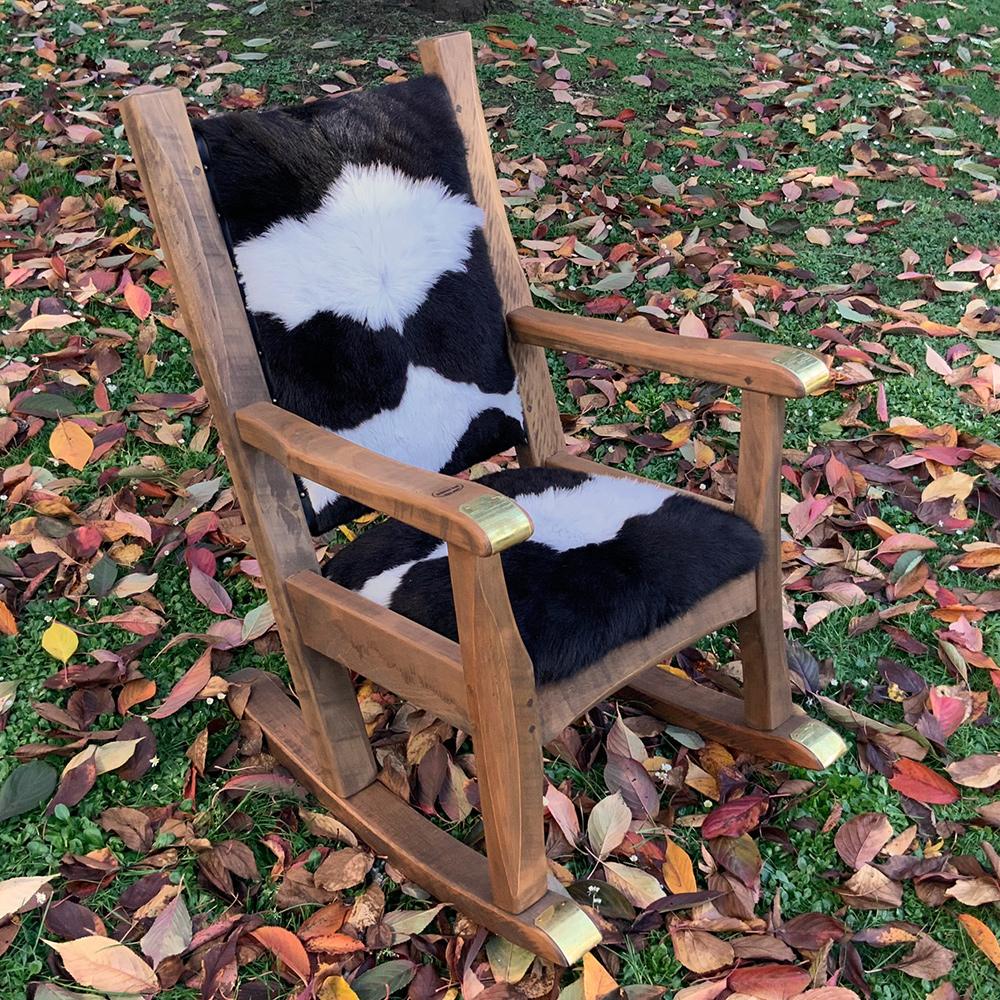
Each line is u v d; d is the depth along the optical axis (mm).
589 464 1741
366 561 1479
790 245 3094
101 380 2441
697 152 3484
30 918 1475
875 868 1515
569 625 1257
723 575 1397
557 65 3924
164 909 1473
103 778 1676
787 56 4191
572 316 1670
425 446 1635
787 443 2391
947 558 2082
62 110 3391
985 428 2402
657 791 1663
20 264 2771
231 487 2240
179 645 1917
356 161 1509
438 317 1606
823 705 1779
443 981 1405
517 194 3166
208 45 3887
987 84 4117
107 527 2066
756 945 1414
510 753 1231
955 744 1744
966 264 2926
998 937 1464
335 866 1527
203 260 1334
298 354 1450
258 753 1735
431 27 4117
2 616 1903
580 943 1341
